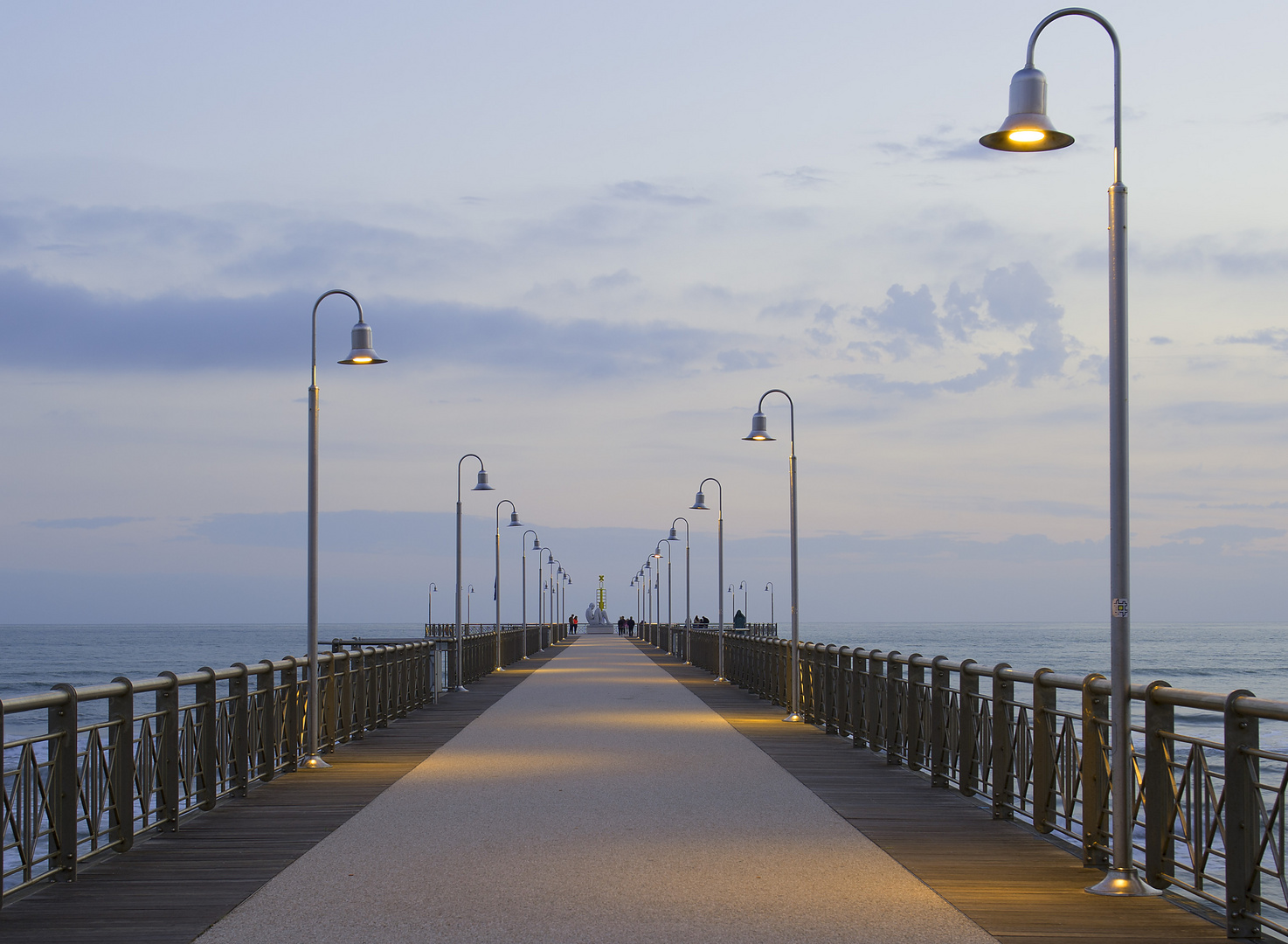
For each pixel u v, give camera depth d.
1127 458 7.43
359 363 14.93
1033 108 7.59
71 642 177.62
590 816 9.87
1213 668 95.88
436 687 23.52
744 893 7.16
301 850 8.48
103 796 8.21
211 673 10.16
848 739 15.97
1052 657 118.56
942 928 6.42
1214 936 6.33
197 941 6.21
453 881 7.48
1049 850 8.54
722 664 30.75
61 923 6.58
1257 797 6.25
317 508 13.99
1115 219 7.50
